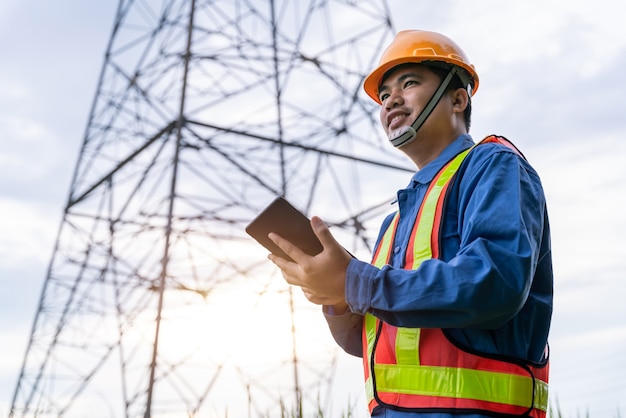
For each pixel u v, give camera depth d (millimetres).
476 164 2398
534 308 2359
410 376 2271
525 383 2203
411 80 2822
